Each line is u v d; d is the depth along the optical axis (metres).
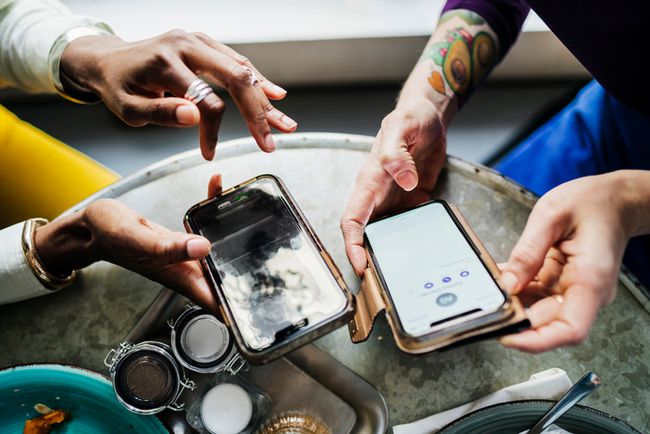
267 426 0.56
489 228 0.66
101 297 0.63
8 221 0.83
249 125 0.58
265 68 1.21
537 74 1.27
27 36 0.68
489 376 0.58
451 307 0.51
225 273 0.54
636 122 0.80
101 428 0.56
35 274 0.59
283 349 0.50
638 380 0.58
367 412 0.56
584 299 0.50
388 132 0.62
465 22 0.77
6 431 0.56
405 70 1.23
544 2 0.67
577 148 0.85
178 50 0.58
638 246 0.80
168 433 0.54
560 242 0.55
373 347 0.60
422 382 0.58
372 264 0.55
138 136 1.28
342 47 1.16
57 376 0.56
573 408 0.52
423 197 0.67
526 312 0.51
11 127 0.88
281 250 0.54
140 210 0.67
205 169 0.70
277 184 0.58
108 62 0.60
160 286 0.63
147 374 0.55
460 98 0.76
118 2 1.17
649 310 0.61
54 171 0.86
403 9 1.16
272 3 1.18
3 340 0.61
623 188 0.55
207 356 0.55
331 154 0.71
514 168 0.91
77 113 1.29
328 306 0.51
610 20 0.65
